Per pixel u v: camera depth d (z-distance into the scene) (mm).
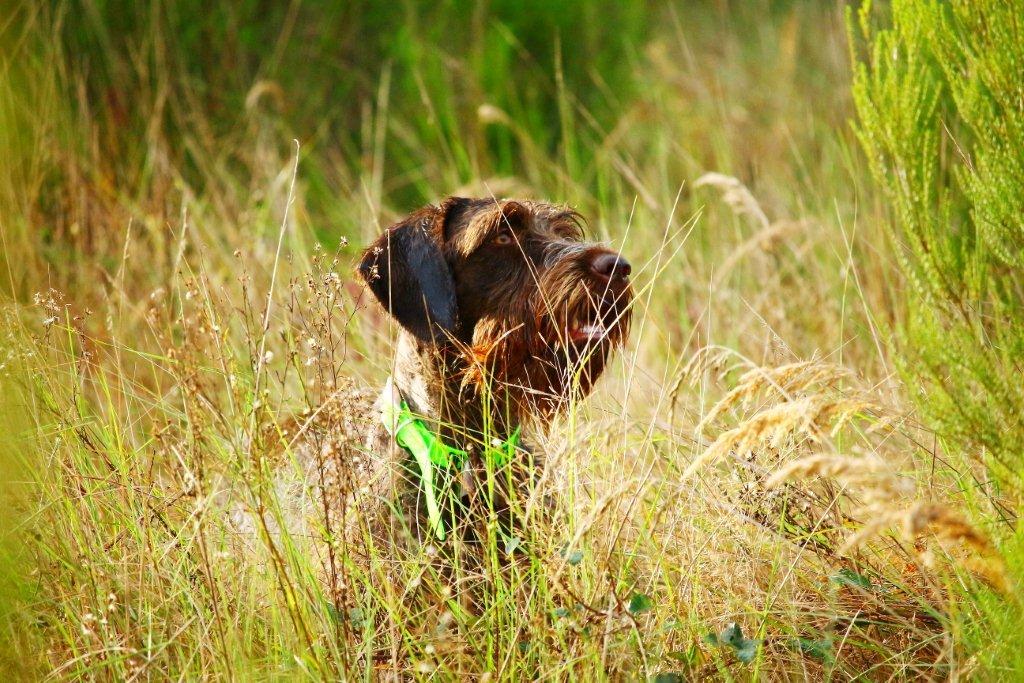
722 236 12883
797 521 7211
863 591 6660
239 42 16422
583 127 16859
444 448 7293
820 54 16031
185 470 6625
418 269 8031
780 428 5668
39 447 7250
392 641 6551
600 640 6328
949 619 6609
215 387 8180
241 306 10758
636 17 18531
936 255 6434
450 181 14969
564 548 6805
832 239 11422
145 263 12148
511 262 8227
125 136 14602
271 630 6754
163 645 6207
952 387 6305
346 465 6855
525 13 18094
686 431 7707
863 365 9703
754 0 18453
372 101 17156
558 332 7613
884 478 5906
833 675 6664
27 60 14102
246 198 14195
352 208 14195
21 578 6957
